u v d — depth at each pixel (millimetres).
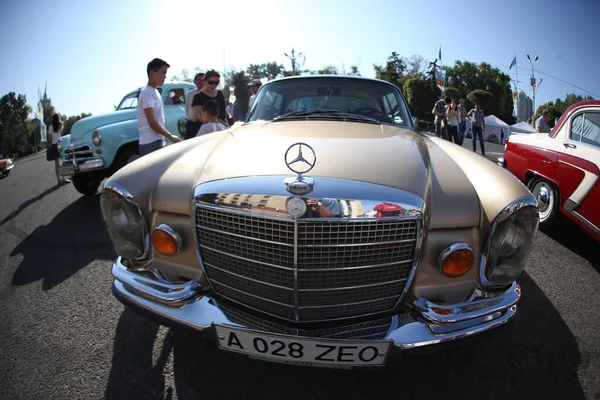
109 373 1864
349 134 2135
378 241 1476
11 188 6719
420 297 1597
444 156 1939
